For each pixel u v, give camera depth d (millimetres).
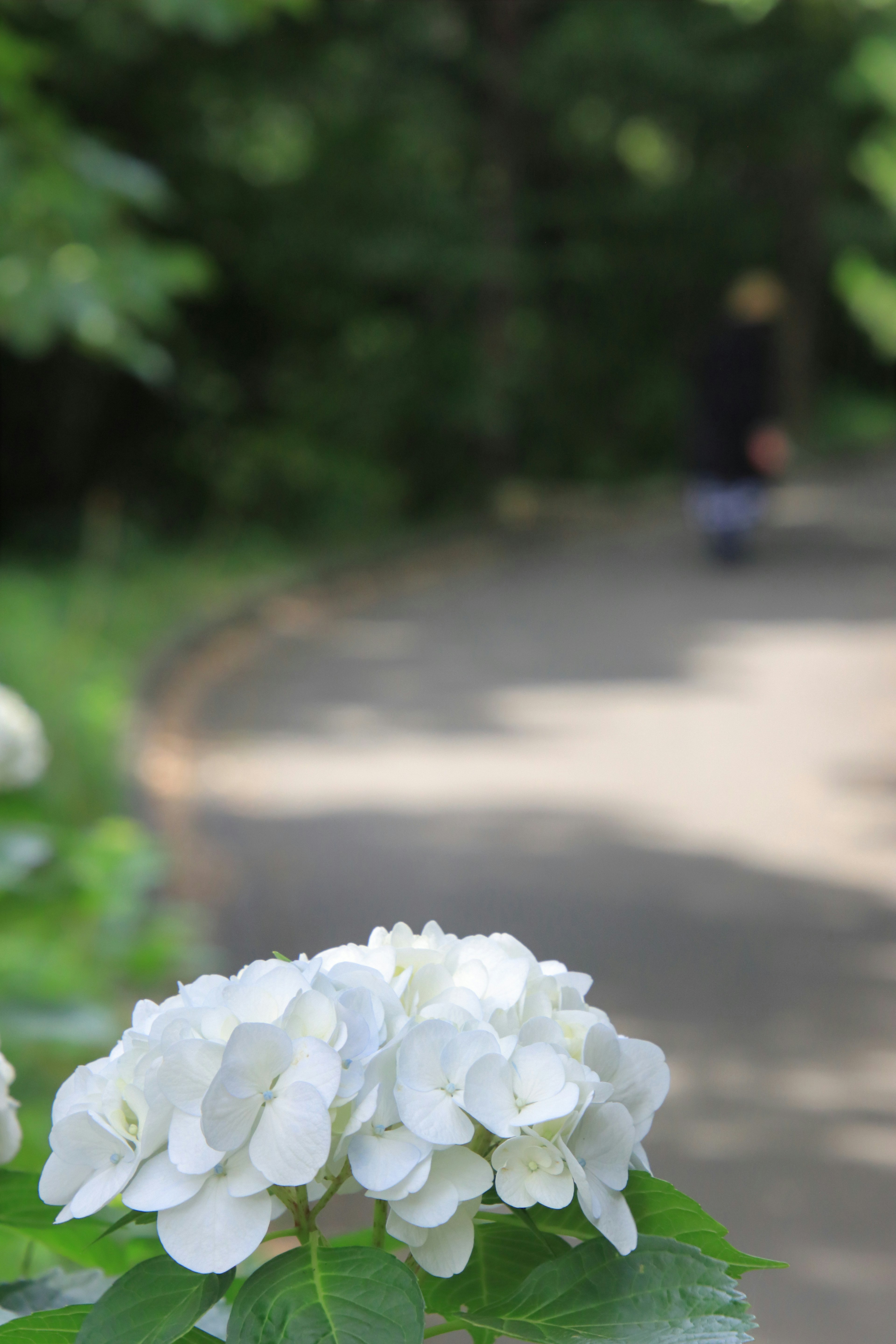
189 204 16688
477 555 16750
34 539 16562
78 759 7574
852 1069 4992
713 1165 4383
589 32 18531
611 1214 955
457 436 19703
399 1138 941
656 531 18391
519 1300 952
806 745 9086
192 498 18141
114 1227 986
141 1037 1000
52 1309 1230
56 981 4195
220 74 15578
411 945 1125
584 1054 1005
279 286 17906
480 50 18453
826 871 6980
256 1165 898
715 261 25250
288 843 7375
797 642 11922
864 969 5820
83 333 4676
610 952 5980
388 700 10406
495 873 6961
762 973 5773
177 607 12781
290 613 13320
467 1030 974
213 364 18531
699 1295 925
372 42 17250
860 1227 4043
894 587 14109
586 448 23312
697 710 9984
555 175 21938
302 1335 882
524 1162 945
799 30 20000
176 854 6887
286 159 17562
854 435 29219
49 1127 2041
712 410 15391
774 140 21750
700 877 6906
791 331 28203
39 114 4832
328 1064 917
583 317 23875
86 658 10227
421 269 17594
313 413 18781
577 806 8008
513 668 11320
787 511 19328
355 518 18125
